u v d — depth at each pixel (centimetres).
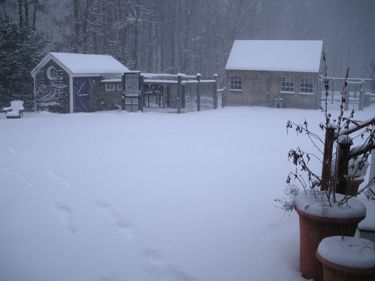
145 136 1138
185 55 4138
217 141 1061
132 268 353
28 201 534
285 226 442
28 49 2397
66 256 378
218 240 406
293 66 2292
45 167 729
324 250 276
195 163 779
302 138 1130
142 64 4428
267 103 2397
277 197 550
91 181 633
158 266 355
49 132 1198
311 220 317
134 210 496
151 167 739
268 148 959
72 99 1961
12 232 434
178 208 504
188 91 3209
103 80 2067
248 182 634
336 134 372
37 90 2064
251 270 345
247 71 2414
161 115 1791
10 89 2341
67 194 563
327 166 371
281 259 365
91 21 3569
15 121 1502
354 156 367
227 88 2486
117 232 432
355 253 268
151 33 4278
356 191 461
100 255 378
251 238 411
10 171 699
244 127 1375
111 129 1285
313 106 2273
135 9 3444
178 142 1038
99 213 488
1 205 519
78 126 1356
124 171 704
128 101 2003
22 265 362
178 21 4262
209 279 331
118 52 3244
